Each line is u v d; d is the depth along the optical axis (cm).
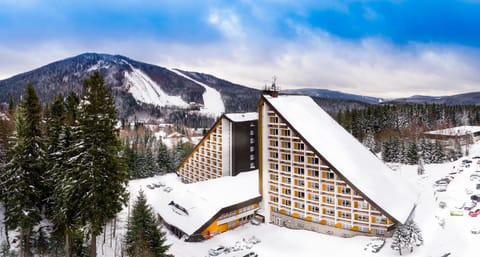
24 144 4212
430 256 4547
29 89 4397
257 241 5791
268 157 6712
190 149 13062
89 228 3453
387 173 6781
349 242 5484
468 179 8006
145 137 17200
